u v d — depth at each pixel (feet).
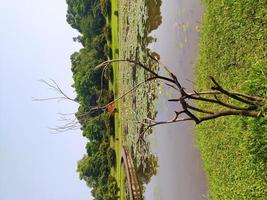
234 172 36.50
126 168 73.97
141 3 73.00
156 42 65.98
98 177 115.75
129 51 83.61
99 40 113.80
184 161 52.75
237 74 36.50
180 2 56.65
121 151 86.99
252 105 23.54
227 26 38.52
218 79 40.55
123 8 91.40
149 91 66.85
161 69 62.08
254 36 33.81
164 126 60.64
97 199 110.83
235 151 36.27
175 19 58.13
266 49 32.17
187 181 51.67
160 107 62.75
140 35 73.51
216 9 41.19
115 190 99.25
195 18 50.75
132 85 79.36
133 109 78.48
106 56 111.04
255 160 28.17
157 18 65.87
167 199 59.82
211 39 42.27
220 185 39.65
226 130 38.29
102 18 119.85
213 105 41.32
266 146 26.73
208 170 42.93
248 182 33.68
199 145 45.78
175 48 57.41
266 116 23.35
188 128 52.29
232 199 36.63
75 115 28.63
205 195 45.68
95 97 107.76
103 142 111.04
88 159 117.29
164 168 60.95
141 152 72.02
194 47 50.44
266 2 32.30
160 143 62.44
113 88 103.81
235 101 36.32
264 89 25.58
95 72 107.55
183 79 53.72
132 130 79.05
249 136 30.73
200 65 45.78
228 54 38.32
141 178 74.33
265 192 31.24
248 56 34.63
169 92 59.06
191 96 21.74
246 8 34.88
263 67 26.94
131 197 67.62
